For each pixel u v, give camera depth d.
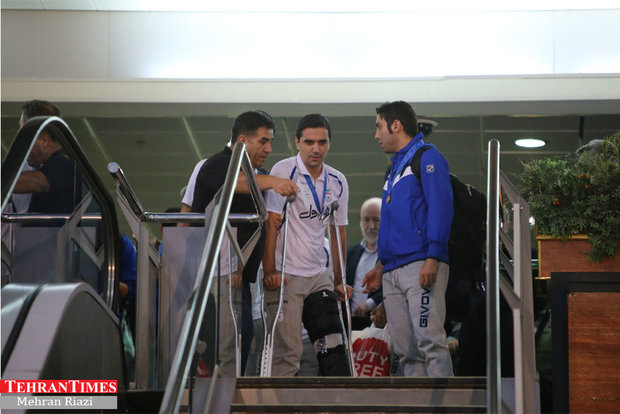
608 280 6.16
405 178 7.12
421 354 7.01
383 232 7.20
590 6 11.64
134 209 7.11
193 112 12.38
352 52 11.90
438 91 11.71
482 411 5.54
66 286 5.30
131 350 7.29
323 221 7.89
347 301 8.10
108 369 6.15
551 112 12.27
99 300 5.89
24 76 11.95
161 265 7.16
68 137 5.65
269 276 7.64
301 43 11.91
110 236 6.71
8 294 5.19
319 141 7.88
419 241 6.98
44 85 11.80
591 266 6.62
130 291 7.74
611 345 6.12
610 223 6.52
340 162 13.45
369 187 13.68
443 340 6.82
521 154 13.09
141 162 13.24
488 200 5.64
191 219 7.16
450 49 11.81
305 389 6.19
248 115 7.91
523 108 12.03
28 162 6.38
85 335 5.58
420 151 7.13
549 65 11.70
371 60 11.87
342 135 12.95
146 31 12.00
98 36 12.01
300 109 12.09
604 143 7.07
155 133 12.88
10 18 12.05
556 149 12.98
